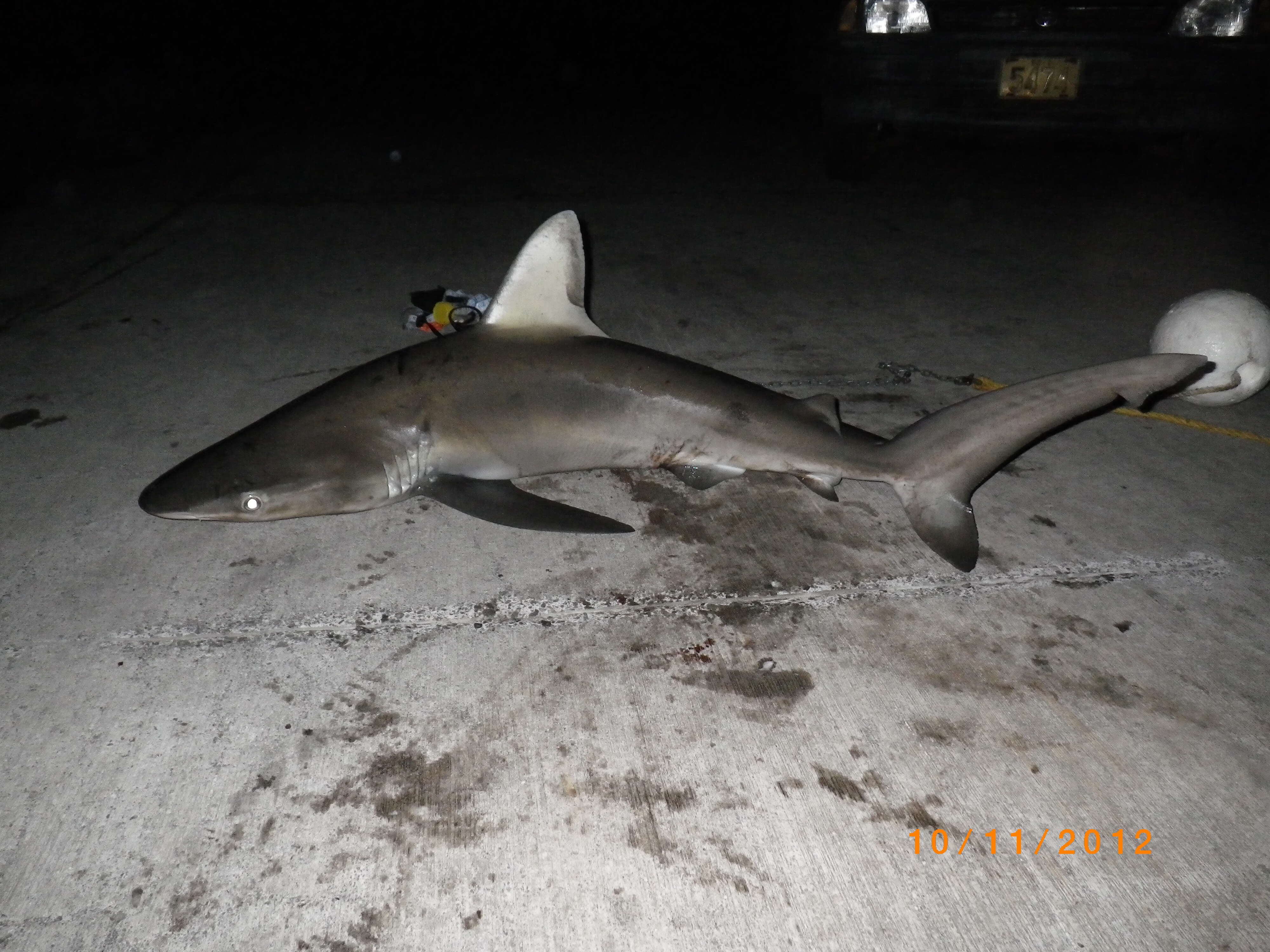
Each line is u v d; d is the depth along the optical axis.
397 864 2.03
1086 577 2.96
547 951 1.87
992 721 2.42
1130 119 6.10
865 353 4.70
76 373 4.38
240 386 4.27
